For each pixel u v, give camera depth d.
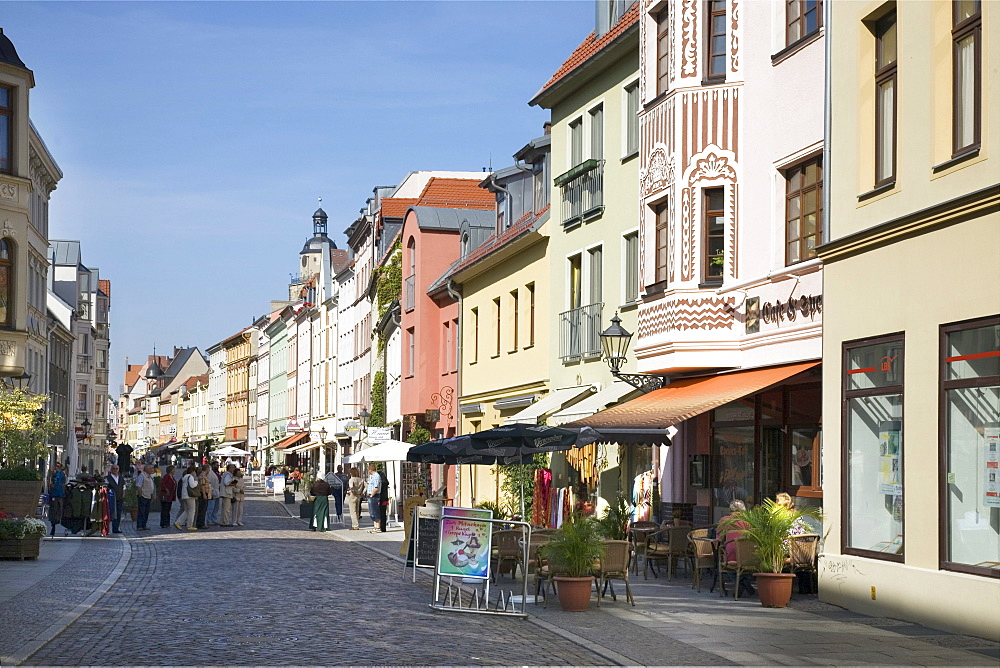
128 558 24.66
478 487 38.81
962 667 11.30
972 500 13.83
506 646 12.74
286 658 11.38
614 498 27.53
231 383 146.25
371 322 66.06
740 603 16.88
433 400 46.09
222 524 40.22
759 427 21.27
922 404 14.84
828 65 17.42
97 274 111.88
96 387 119.00
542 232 32.16
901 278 15.43
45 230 58.78
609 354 24.50
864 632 13.83
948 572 14.07
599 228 28.42
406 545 26.55
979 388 13.76
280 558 25.22
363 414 58.44
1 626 13.19
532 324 34.00
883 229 15.66
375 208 68.81
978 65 14.06
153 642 12.29
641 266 23.48
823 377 17.39
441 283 43.91
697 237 21.55
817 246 17.64
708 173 21.52
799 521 18.00
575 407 26.20
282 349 114.50
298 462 101.81
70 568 21.55
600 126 28.75
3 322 33.50
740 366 21.05
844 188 16.91
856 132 16.61
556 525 28.44
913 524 14.91
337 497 45.62
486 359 38.62
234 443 134.12
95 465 110.69
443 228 46.59
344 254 98.94
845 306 16.84
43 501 40.62
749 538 16.61
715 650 12.41
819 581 17.03
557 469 31.50
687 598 17.55
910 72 15.29
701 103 21.62
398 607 16.39
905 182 15.35
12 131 33.59
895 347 15.64
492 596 18.12
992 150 13.57
